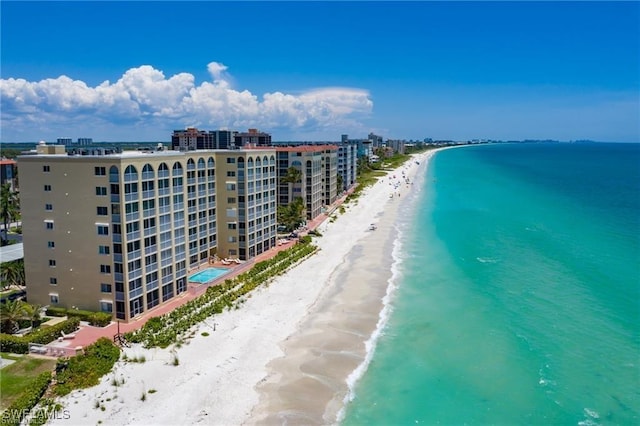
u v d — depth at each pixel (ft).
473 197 630.74
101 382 160.25
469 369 176.76
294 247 343.05
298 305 240.12
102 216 204.03
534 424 145.89
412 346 195.42
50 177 208.03
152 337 191.72
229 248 309.01
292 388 164.66
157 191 220.43
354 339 202.18
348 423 146.82
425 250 346.95
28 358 174.19
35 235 214.28
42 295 217.56
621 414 149.48
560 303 236.43
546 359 182.09
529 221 451.12
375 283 273.95
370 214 505.66
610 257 317.42
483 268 296.92
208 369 173.06
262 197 323.16
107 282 207.72
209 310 220.43
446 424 146.51
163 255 227.81
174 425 142.10
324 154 533.14
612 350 188.44
